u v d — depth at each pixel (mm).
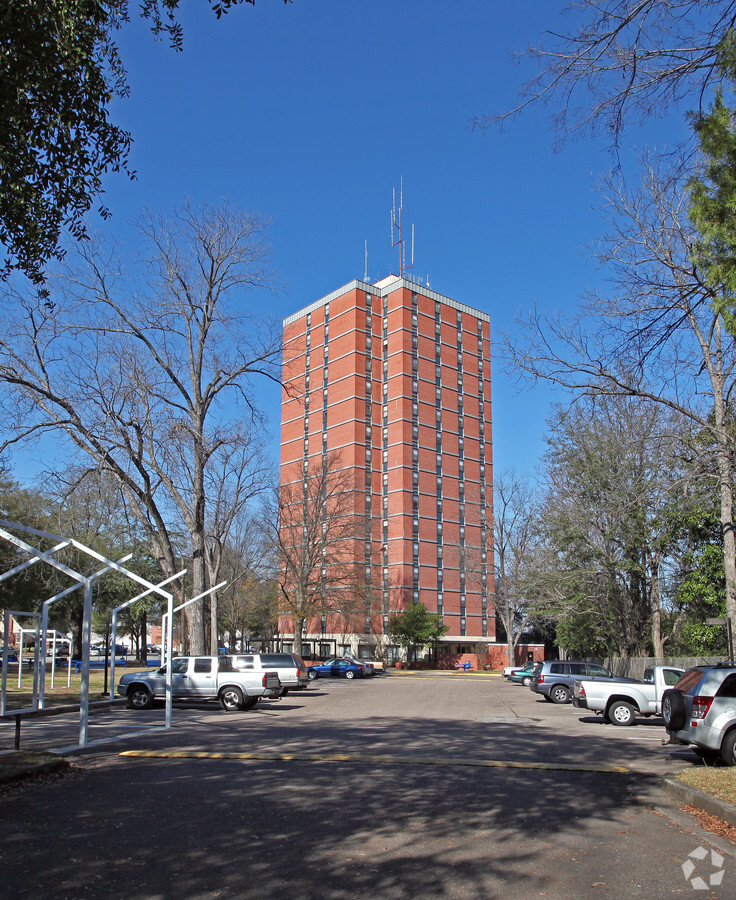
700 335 15000
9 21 9211
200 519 32562
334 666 54500
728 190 10547
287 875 6305
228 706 24500
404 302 86188
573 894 5949
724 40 8578
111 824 8031
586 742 16734
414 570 80562
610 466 32000
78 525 31969
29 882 6000
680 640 36594
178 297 32469
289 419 92125
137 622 76750
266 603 70938
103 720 20719
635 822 8562
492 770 12188
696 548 30719
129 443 30109
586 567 37094
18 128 10766
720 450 15500
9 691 31828
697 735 12773
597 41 8688
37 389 27703
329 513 66312
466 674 62531
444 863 6754
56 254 12125
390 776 11383
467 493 87500
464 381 90500
